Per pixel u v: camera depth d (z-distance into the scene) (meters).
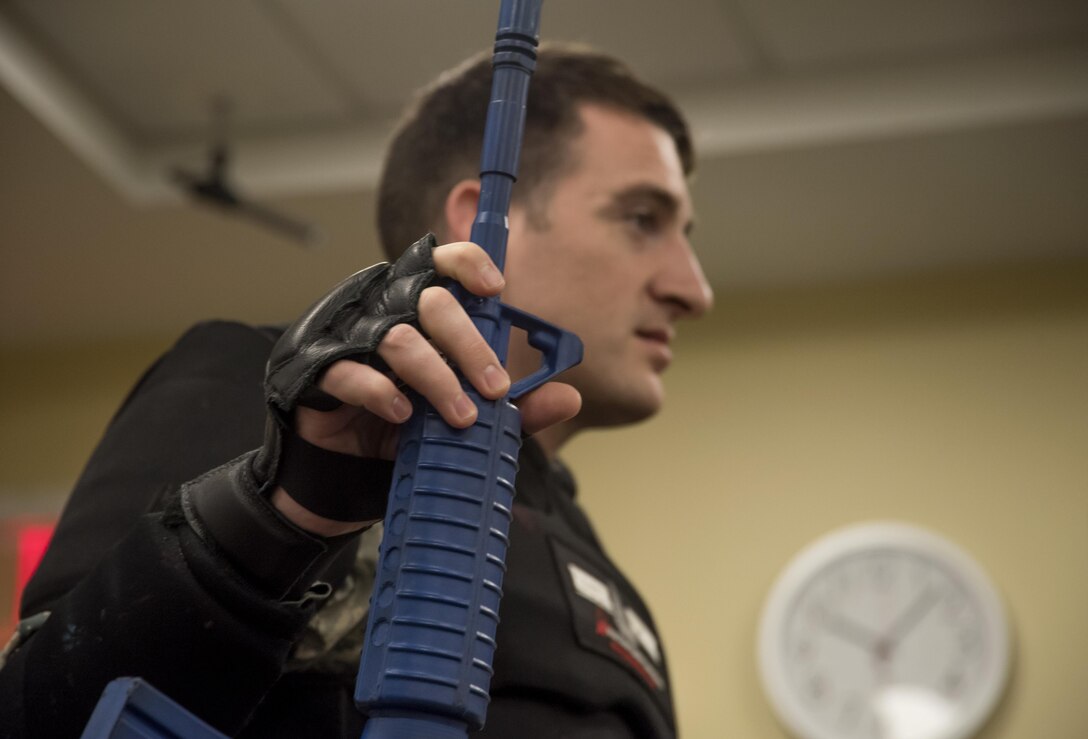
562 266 1.21
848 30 3.48
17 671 0.77
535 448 1.12
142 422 0.95
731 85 3.67
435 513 0.65
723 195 3.84
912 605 3.75
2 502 4.61
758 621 3.91
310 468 0.71
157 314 4.57
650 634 1.14
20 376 4.77
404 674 0.63
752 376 4.18
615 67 1.32
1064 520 3.80
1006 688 3.66
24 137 3.79
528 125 1.26
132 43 3.67
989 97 3.52
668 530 4.08
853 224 3.94
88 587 0.76
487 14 3.47
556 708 0.96
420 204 1.30
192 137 4.03
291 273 4.28
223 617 0.73
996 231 3.93
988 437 3.93
